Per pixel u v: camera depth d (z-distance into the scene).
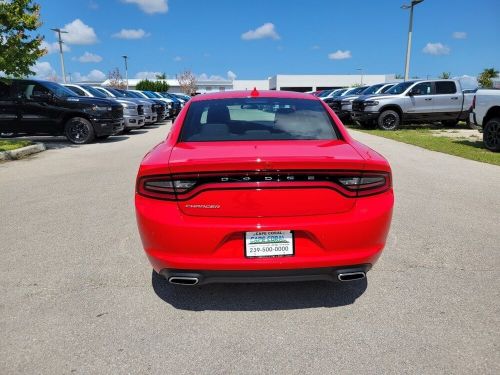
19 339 2.62
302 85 87.38
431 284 3.33
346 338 2.64
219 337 2.66
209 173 2.57
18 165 8.57
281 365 2.39
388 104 16.05
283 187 2.60
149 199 2.71
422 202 5.61
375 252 2.74
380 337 2.64
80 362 2.41
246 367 2.37
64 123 12.37
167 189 2.64
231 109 3.62
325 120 3.52
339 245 2.65
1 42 10.42
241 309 3.00
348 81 87.69
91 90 15.34
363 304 3.05
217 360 2.43
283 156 2.66
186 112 3.64
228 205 2.61
